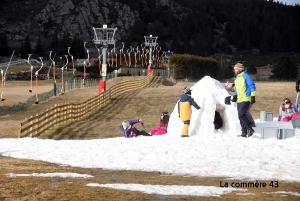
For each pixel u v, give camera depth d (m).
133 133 25.45
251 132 22.78
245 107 22.47
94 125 44.81
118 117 53.97
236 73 22.81
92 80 129.50
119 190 12.70
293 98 73.56
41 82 144.50
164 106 65.06
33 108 64.75
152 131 27.25
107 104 66.50
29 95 94.06
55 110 43.12
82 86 105.56
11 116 56.53
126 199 11.66
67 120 46.97
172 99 71.56
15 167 16.34
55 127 41.81
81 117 52.53
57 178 14.39
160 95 76.75
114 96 75.81
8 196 11.91
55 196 11.96
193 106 24.22
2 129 42.88
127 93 81.69
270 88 89.25
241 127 23.73
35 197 11.84
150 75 130.38
